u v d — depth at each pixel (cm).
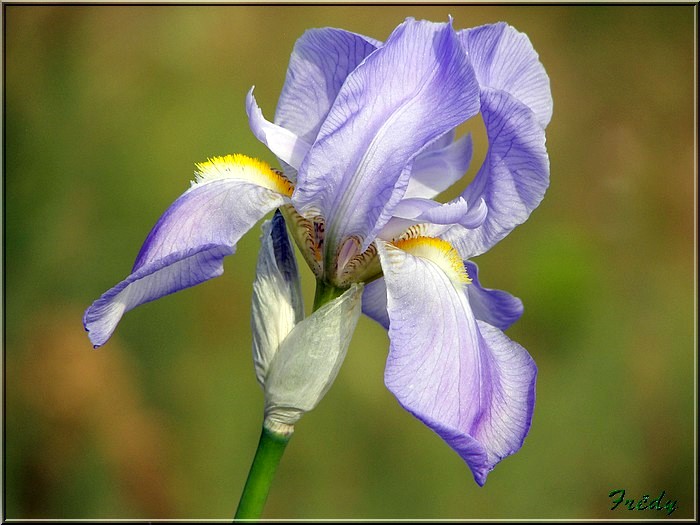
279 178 49
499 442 47
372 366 76
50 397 71
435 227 49
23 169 77
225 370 76
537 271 80
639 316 89
